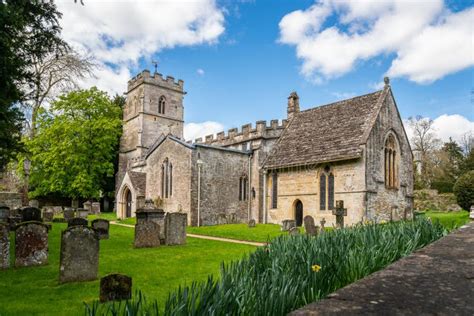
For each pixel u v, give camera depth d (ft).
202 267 34.99
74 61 90.79
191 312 11.03
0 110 37.40
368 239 25.58
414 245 23.54
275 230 79.51
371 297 7.30
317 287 15.28
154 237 50.39
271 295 11.76
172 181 105.19
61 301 23.47
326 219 88.22
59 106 152.56
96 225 57.62
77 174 148.05
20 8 36.47
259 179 109.70
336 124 97.25
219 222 101.96
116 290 22.66
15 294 25.22
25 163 95.14
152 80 182.50
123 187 126.00
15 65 36.78
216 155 104.32
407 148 99.25
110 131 157.48
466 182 84.99
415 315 6.32
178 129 189.26
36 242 35.22
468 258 11.17
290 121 114.21
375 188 84.64
